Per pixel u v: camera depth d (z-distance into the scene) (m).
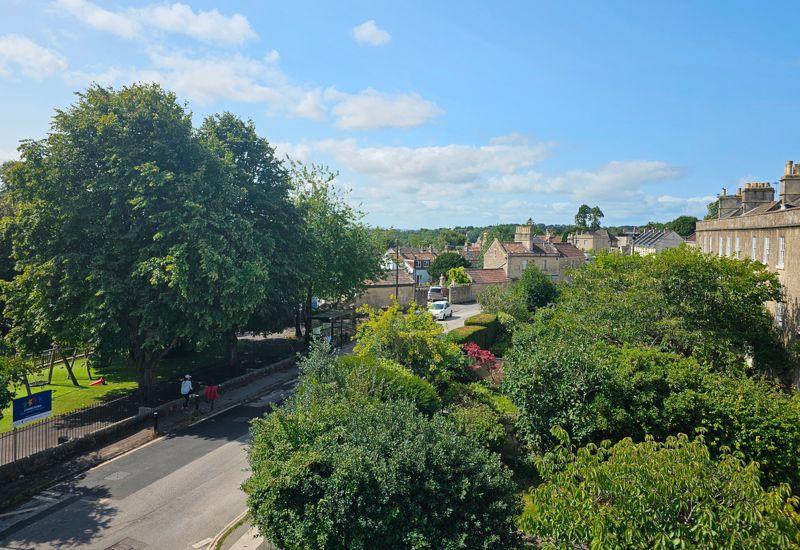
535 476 14.38
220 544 11.68
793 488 11.48
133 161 20.95
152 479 15.45
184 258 19.69
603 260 25.05
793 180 26.97
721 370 16.81
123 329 21.73
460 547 9.16
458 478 9.73
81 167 21.27
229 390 25.25
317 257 33.84
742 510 6.39
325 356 14.73
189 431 19.67
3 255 28.53
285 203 28.27
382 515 9.27
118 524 12.92
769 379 19.67
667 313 18.52
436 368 19.23
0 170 25.72
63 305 20.62
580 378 13.38
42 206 20.78
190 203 20.22
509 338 35.59
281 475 9.55
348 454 9.76
